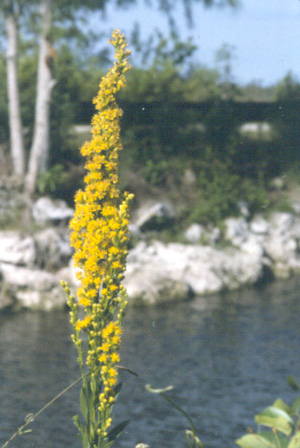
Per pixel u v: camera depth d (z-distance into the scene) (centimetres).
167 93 3044
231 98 3203
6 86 2753
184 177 2827
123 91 2964
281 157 3164
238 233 2648
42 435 974
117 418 1068
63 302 1958
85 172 2592
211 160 2916
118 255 286
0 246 2011
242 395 1184
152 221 2544
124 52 298
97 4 2573
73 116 2705
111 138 290
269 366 1363
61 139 2664
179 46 3075
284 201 2970
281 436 189
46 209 2289
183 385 1241
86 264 283
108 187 286
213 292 2214
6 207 2266
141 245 2366
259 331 1662
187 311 1933
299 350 1481
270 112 3195
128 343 1548
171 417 1075
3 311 1897
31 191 2433
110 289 286
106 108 296
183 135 2958
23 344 1509
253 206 2858
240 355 1442
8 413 1067
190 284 2197
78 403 1118
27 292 1953
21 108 2781
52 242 2116
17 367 1322
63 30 2545
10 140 2695
